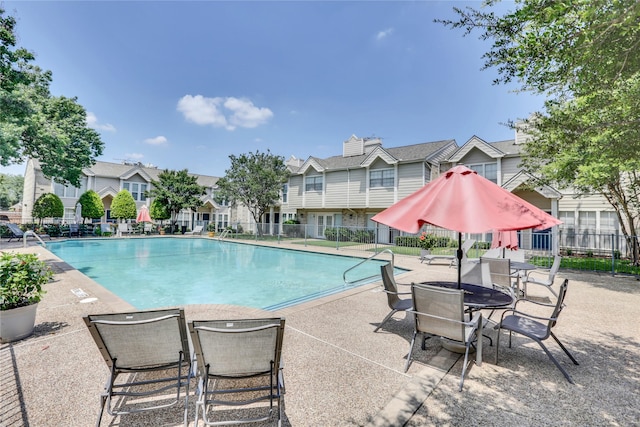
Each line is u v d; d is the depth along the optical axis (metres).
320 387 3.07
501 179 16.97
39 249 14.39
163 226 26.47
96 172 27.20
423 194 3.88
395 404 2.78
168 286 9.19
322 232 23.64
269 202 24.14
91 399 2.81
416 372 3.39
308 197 24.34
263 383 3.16
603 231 14.58
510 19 3.08
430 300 3.50
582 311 5.70
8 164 11.59
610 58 2.92
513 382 3.20
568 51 2.83
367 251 15.70
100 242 20.67
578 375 3.35
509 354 3.90
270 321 2.38
